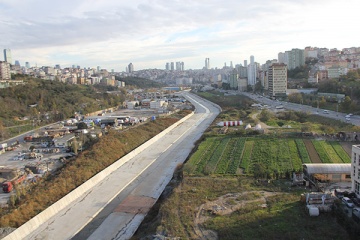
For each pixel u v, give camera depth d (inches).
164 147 5807.1
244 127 6614.2
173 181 3865.7
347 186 3169.3
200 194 3161.9
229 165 4133.9
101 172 4239.7
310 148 4655.5
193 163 4320.9
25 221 2974.9
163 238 2347.4
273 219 2513.5
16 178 4173.2
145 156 5231.3
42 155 5472.4
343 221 2363.4
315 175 3339.1
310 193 2812.5
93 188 3880.4
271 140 5226.4
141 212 3186.5
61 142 6205.7
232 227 2426.2
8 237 2657.5
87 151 5039.4
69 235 2810.0
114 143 5487.2
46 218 3110.2
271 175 3582.7
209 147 5108.3
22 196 3479.3
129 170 4530.0
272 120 7234.3
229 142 5324.8
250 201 2915.8
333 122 6565.0
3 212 3112.7
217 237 2314.2
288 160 4146.2
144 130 7003.0
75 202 3484.3
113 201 3503.9
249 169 3937.0
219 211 2723.9
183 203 2947.8
